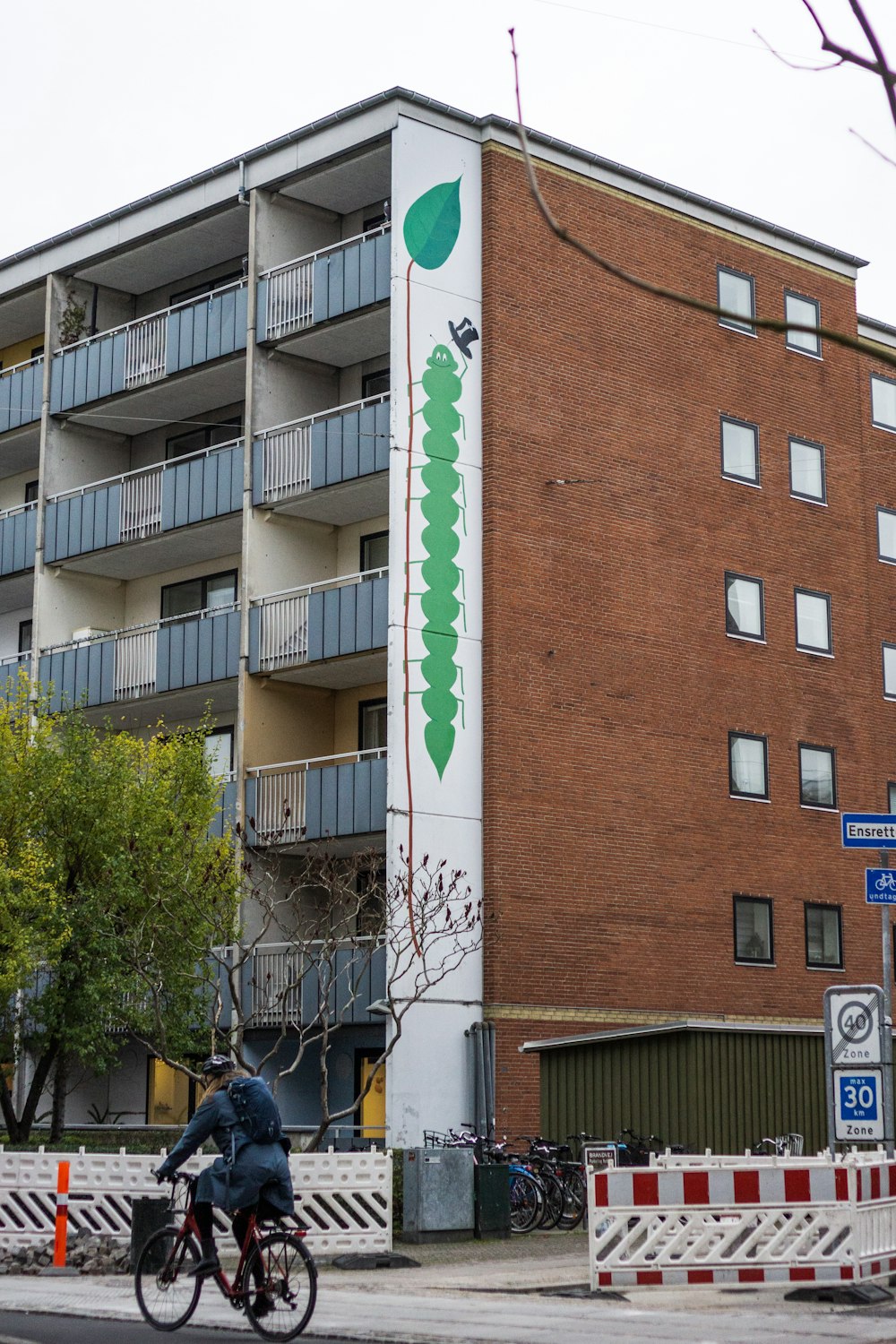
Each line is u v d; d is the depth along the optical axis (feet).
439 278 98.12
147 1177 63.72
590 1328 42.14
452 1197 68.59
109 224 116.67
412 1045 89.92
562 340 102.27
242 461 104.63
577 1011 96.02
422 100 98.78
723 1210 50.47
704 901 103.96
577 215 104.32
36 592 116.88
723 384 111.24
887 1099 50.55
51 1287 54.13
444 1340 39.78
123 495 112.57
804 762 111.96
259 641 101.04
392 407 95.30
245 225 111.96
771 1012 106.32
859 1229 49.60
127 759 91.45
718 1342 38.81
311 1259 40.06
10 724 94.32
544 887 95.96
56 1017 87.56
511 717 96.17
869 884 51.72
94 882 89.35
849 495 118.93
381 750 93.66
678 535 106.73
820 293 119.34
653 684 103.60
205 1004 88.48
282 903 97.76
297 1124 98.89
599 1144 81.92
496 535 97.25
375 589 94.84
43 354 125.70
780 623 112.27
